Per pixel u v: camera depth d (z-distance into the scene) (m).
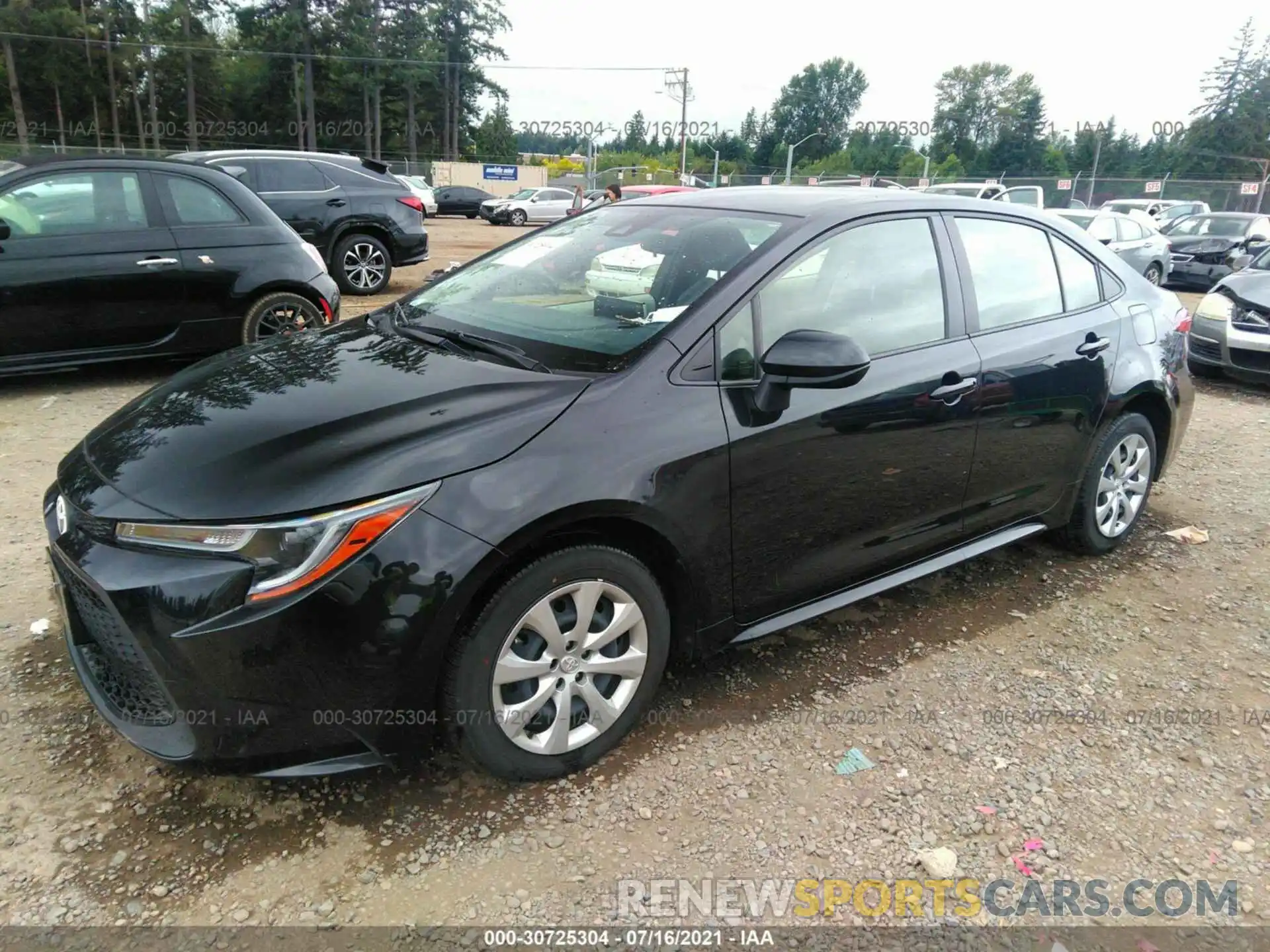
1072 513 4.01
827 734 2.81
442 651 2.20
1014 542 3.91
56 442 5.22
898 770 2.66
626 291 2.98
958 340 3.26
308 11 60.56
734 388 2.66
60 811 2.36
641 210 3.54
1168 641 3.46
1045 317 3.63
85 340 6.06
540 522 2.25
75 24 53.47
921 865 2.29
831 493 2.90
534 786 2.53
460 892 2.16
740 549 2.73
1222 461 5.77
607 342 2.71
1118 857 2.35
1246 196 34.59
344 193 10.49
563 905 2.13
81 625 2.36
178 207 6.40
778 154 88.44
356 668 2.12
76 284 5.91
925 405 3.07
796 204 3.18
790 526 2.83
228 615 2.06
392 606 2.11
